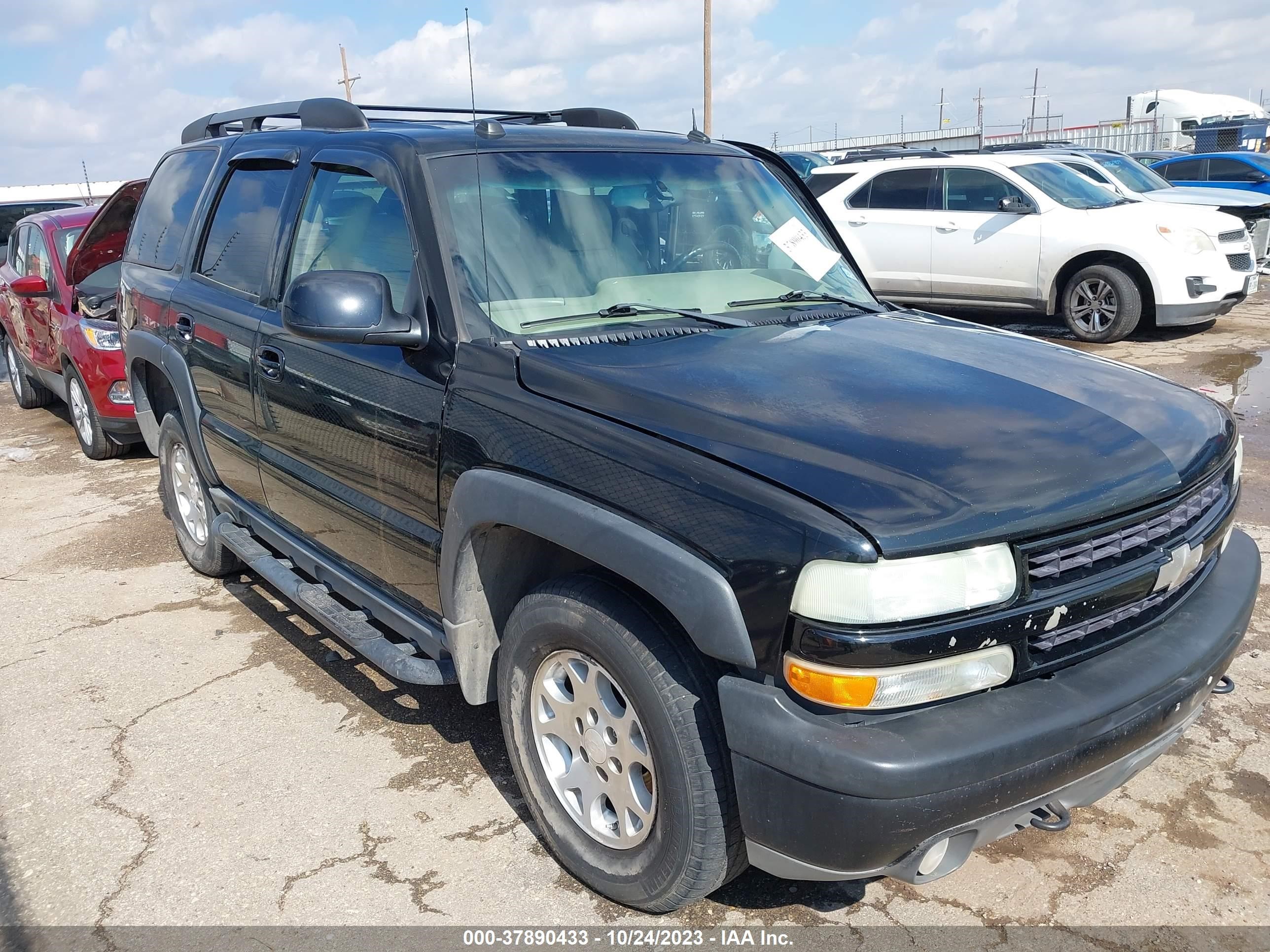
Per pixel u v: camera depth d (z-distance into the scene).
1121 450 2.34
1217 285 9.70
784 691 2.06
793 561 1.99
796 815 2.04
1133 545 2.26
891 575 1.95
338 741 3.40
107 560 5.19
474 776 3.19
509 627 2.68
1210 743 3.30
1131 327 9.83
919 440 2.23
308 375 3.32
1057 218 10.01
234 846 2.86
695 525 2.14
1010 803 2.05
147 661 4.02
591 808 2.59
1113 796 3.04
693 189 3.46
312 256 3.46
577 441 2.41
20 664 4.02
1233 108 25.70
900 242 10.97
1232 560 2.77
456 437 2.70
